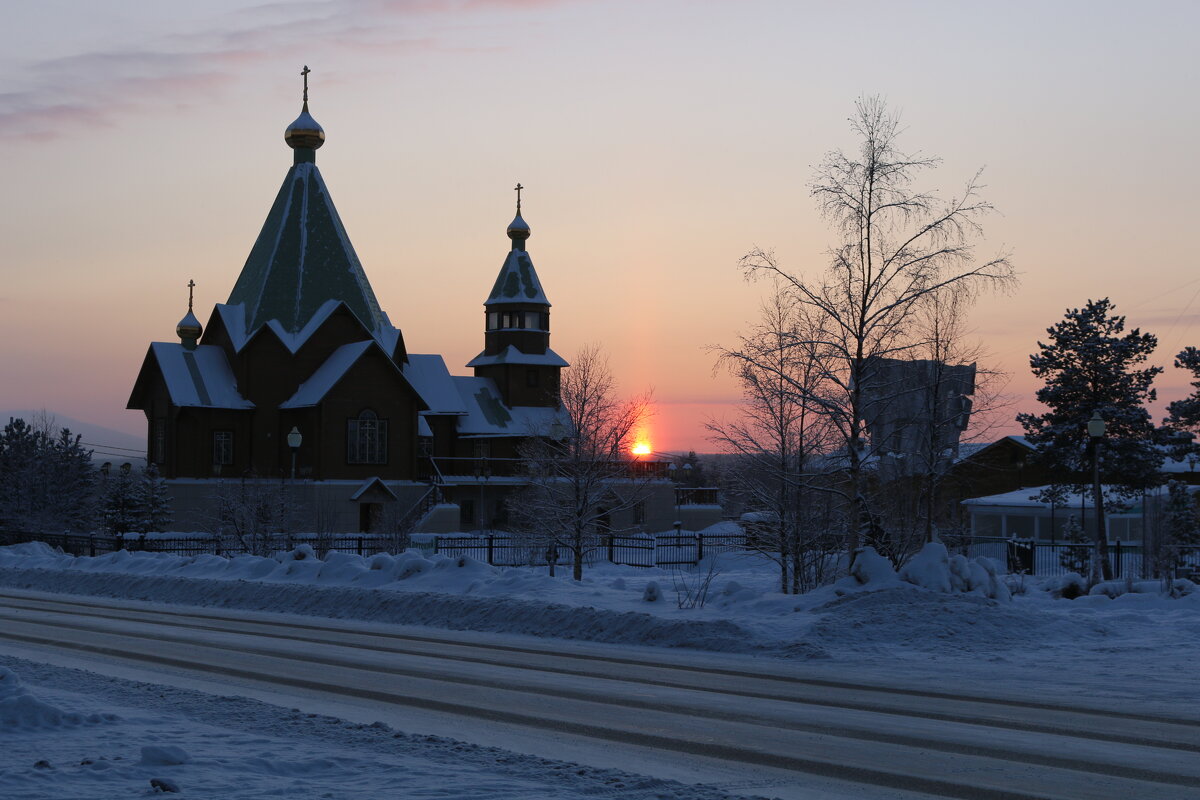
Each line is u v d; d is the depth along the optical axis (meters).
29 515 64.75
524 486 74.56
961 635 21.41
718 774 11.14
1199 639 21.58
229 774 10.05
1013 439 68.12
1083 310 59.81
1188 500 50.38
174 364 71.12
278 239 73.81
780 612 24.50
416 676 17.55
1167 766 11.58
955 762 11.70
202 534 57.94
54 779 9.73
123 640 22.20
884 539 31.89
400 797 9.38
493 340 86.31
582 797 9.56
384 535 56.59
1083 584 29.42
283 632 23.84
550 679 17.30
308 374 71.81
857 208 29.56
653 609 25.22
